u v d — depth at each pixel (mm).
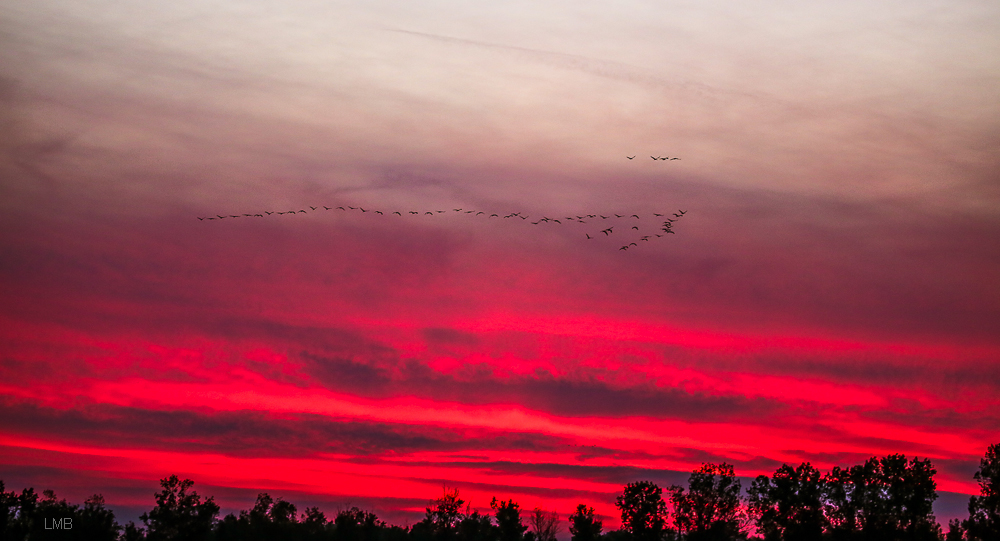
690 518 124312
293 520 133375
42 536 116938
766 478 124812
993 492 110688
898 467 121125
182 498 127062
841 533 120062
